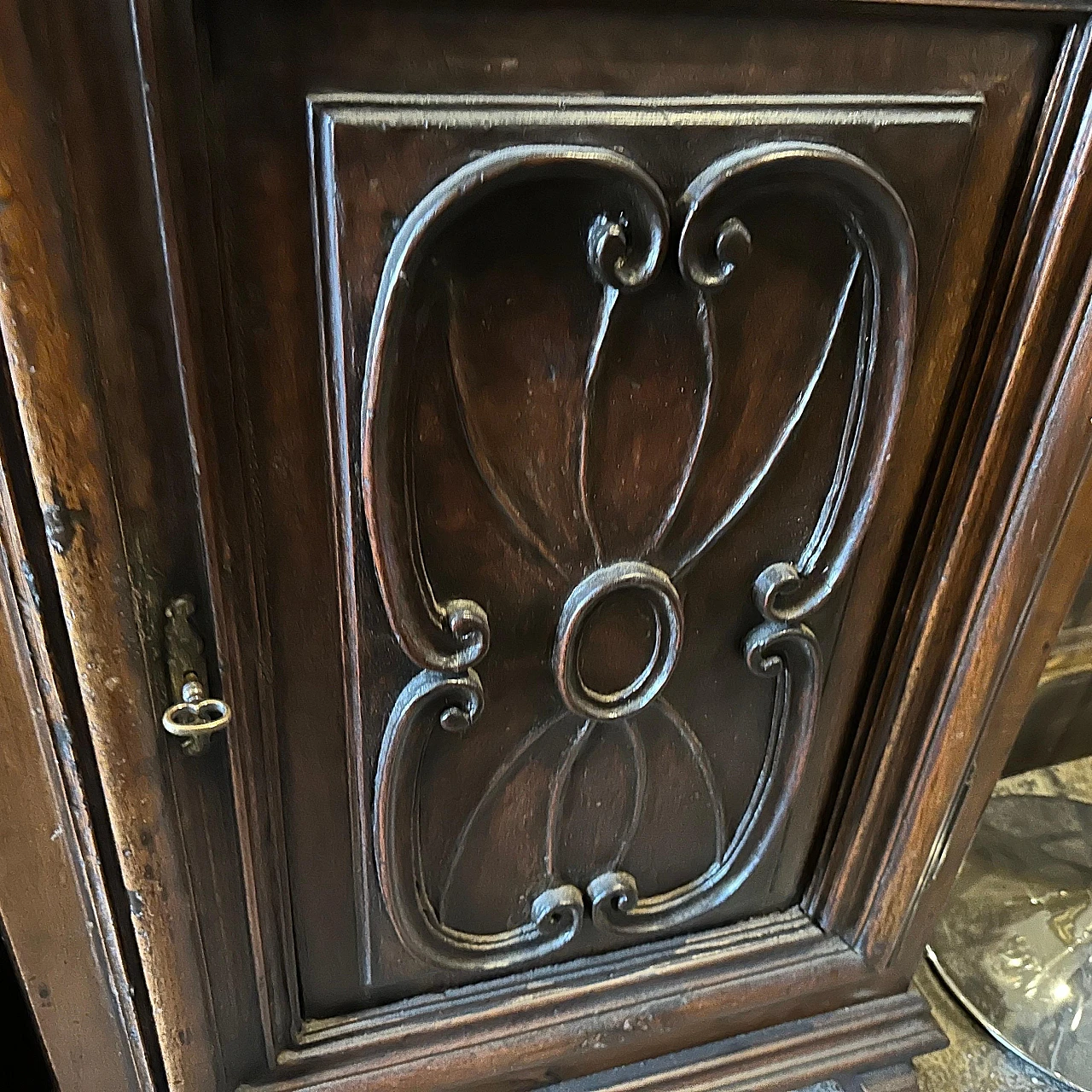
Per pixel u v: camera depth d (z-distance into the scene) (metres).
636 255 0.50
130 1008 0.63
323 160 0.44
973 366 0.61
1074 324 0.59
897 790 0.78
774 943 0.84
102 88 0.39
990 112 0.53
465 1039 0.77
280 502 0.52
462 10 0.43
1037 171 0.55
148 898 0.58
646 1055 0.85
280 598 0.55
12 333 0.40
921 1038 0.90
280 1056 0.73
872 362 0.58
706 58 0.47
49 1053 0.64
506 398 0.52
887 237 0.53
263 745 0.59
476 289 0.49
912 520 0.67
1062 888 1.10
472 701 0.61
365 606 0.56
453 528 0.55
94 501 0.45
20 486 0.44
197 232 0.43
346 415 0.49
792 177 0.50
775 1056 0.87
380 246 0.46
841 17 0.48
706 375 0.55
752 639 0.66
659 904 0.80
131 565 0.48
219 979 0.66
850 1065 0.87
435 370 0.50
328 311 0.47
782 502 0.62
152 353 0.44
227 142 0.43
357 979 0.75
